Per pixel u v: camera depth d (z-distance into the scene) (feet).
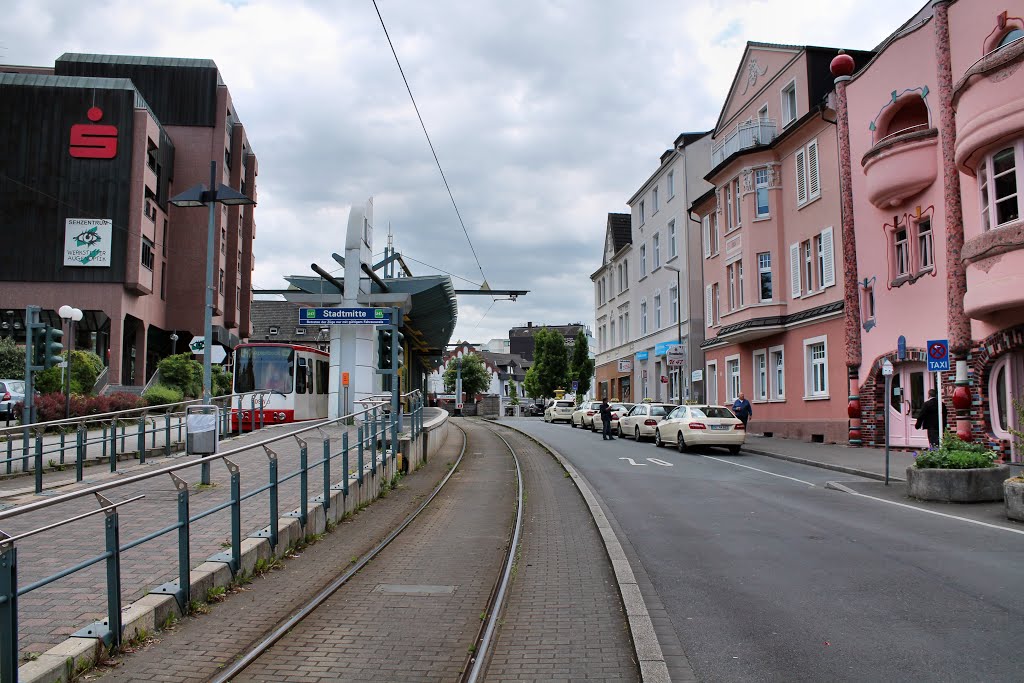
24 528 19.94
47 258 141.59
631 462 65.16
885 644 18.03
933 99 63.82
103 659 17.33
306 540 31.60
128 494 22.52
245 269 205.36
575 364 227.20
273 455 28.53
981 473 39.81
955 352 59.26
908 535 31.04
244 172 203.82
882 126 70.28
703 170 126.11
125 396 93.45
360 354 82.02
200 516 22.33
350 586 25.54
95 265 142.10
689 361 123.65
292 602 23.15
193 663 17.62
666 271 135.33
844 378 76.38
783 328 88.38
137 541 18.90
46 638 17.22
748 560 27.25
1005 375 55.21
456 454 77.71
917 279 65.26
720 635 19.06
